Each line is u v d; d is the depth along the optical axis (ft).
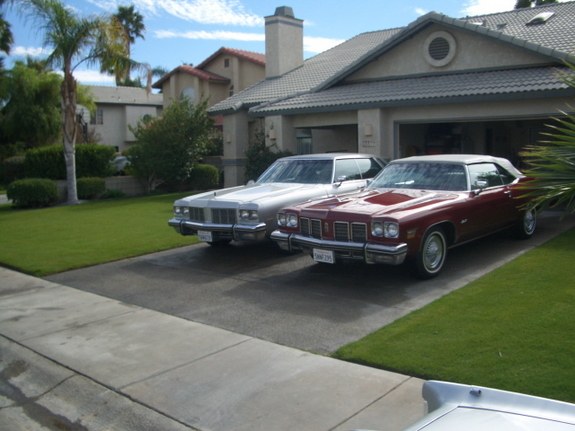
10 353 19.97
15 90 103.50
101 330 21.45
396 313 20.97
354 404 14.69
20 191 62.85
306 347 18.47
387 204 25.14
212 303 23.79
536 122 63.31
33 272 30.86
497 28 57.36
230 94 114.52
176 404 15.57
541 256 27.32
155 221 46.06
